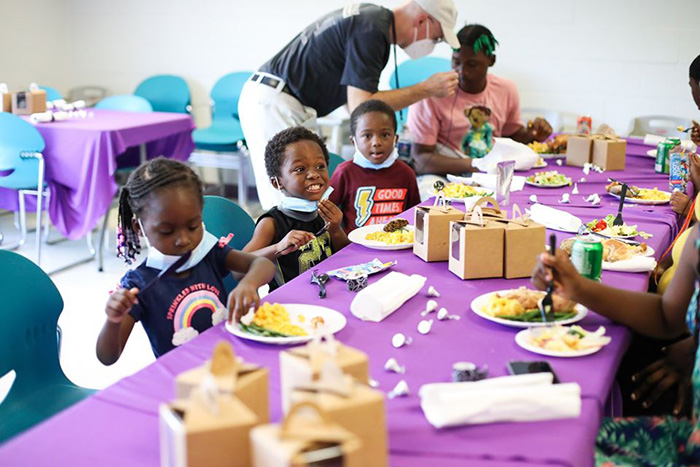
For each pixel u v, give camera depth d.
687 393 1.46
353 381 0.94
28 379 1.64
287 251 1.87
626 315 1.41
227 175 5.79
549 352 1.30
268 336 1.35
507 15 4.64
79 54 5.95
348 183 2.66
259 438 0.82
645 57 4.41
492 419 1.07
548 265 1.40
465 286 1.69
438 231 1.87
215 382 0.93
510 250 1.72
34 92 4.41
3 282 1.60
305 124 3.02
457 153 3.71
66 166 3.87
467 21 4.72
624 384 1.74
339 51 2.89
